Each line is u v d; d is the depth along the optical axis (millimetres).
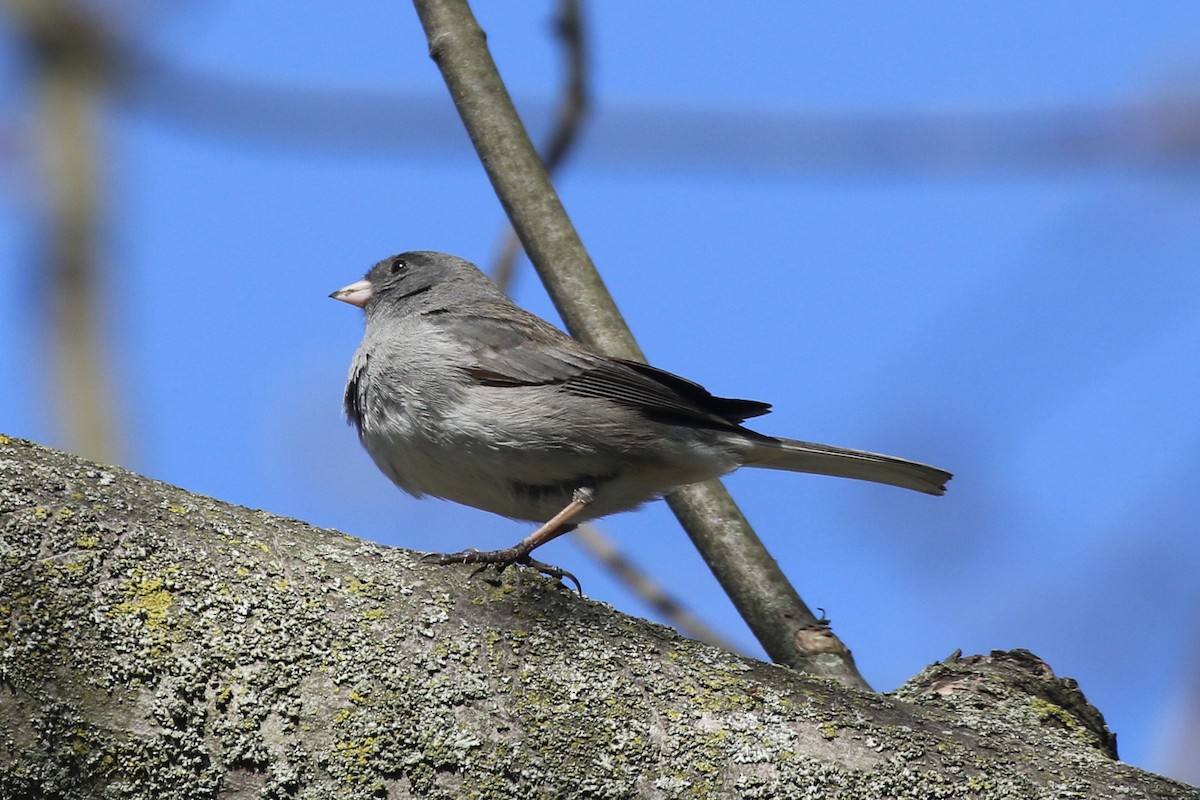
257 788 4566
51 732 4562
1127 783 4574
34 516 4578
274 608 4578
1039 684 4629
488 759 4570
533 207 4688
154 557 4578
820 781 4570
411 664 4574
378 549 4594
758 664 4586
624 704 4574
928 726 4582
